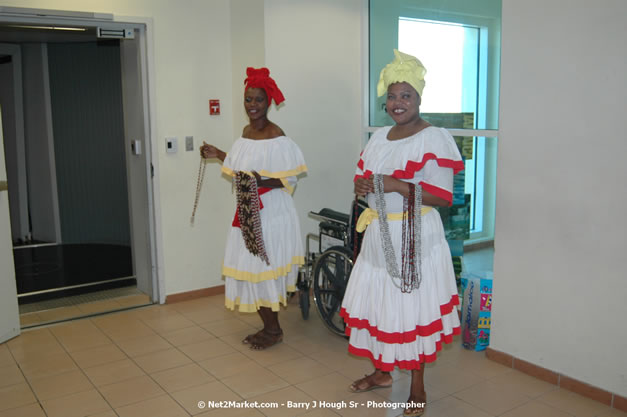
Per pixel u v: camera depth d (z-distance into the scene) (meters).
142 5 3.81
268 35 3.85
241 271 3.20
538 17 2.72
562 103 2.66
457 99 3.72
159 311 4.06
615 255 2.53
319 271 3.57
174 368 3.10
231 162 3.22
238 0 4.07
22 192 6.29
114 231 6.26
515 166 2.90
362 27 4.31
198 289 4.35
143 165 4.10
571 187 2.67
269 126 3.21
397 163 2.38
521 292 2.95
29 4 3.42
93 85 5.98
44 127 6.05
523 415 2.56
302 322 3.81
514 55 2.84
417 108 2.41
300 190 4.18
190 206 4.21
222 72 4.23
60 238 6.25
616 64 2.45
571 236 2.69
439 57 3.81
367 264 2.55
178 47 4.00
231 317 3.93
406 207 2.36
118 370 3.08
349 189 4.45
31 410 2.64
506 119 2.92
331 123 4.27
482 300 3.24
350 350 2.66
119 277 4.97
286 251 3.25
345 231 3.47
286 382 2.92
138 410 2.64
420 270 2.37
